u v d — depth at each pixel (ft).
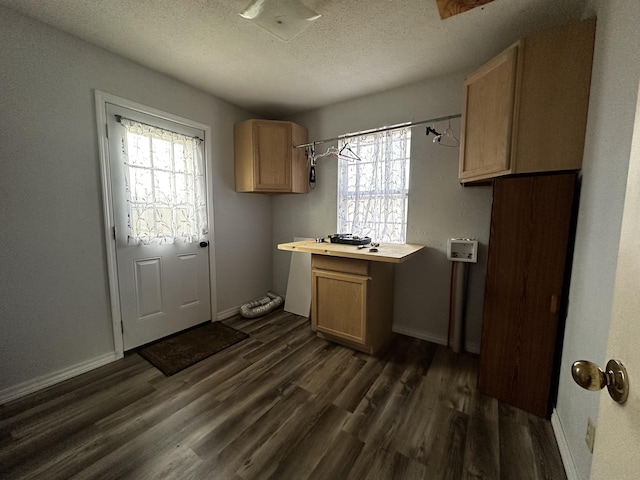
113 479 3.78
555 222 4.67
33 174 5.42
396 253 6.41
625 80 3.07
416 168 7.81
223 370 6.43
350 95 8.54
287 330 8.68
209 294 9.12
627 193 1.64
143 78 6.93
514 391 5.22
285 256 11.00
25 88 5.23
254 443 4.38
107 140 6.40
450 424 4.79
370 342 7.07
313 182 9.07
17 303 5.36
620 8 3.29
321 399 5.43
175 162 7.79
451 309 7.60
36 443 4.35
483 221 7.06
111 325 6.75
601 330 3.33
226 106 9.11
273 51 6.23
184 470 3.92
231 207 9.59
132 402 5.32
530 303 4.96
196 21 5.25
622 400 1.53
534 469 3.97
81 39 5.87
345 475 3.86
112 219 6.61
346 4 4.76
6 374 5.29
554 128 4.51
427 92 7.52
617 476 1.54
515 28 5.41
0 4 4.87
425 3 4.74
